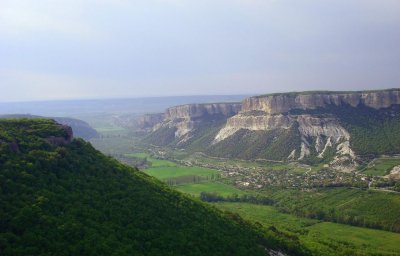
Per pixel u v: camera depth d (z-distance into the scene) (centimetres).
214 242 11038
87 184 10750
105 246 8219
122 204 10556
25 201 8769
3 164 9612
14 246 7450
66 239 8125
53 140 12081
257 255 11631
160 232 10131
